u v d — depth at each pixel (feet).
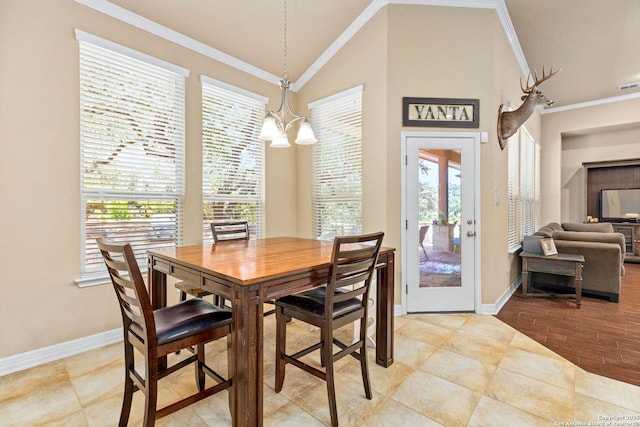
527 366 7.16
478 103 10.53
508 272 12.48
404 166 10.46
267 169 12.91
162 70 9.58
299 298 6.15
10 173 7.01
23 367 7.12
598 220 21.90
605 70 15.46
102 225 8.50
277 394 6.14
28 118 7.22
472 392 6.19
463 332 9.05
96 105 8.30
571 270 11.54
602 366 7.16
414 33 10.43
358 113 11.48
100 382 6.59
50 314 7.54
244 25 10.31
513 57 12.89
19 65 7.07
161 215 9.71
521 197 15.71
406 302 10.58
